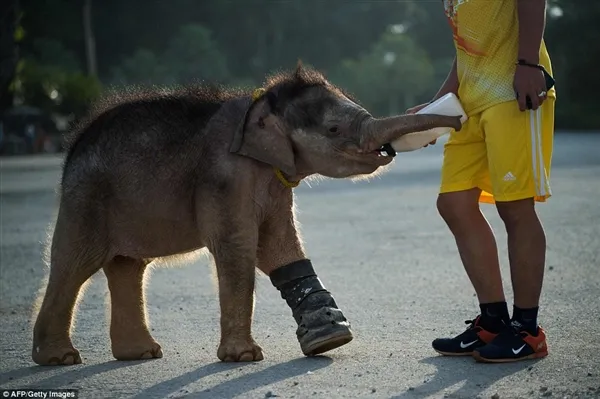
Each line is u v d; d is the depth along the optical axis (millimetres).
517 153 7223
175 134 7766
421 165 37750
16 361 8008
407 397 6441
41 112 63438
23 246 16500
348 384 6805
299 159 7719
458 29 7453
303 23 129875
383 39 123875
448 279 11789
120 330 8008
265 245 7961
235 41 128000
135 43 123375
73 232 7785
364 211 20594
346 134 7535
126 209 7785
